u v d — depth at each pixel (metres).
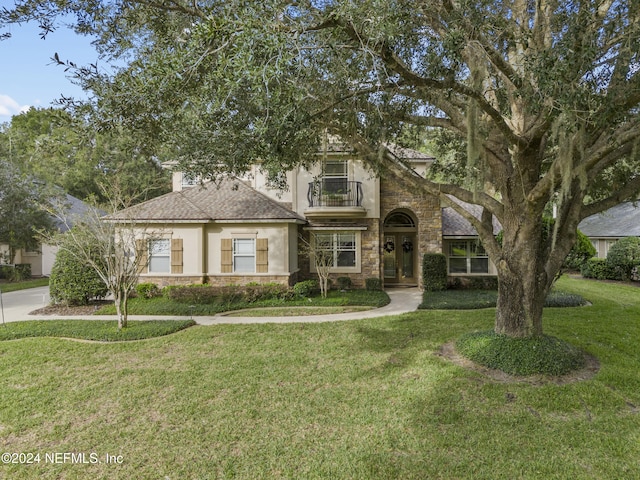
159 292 13.61
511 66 5.69
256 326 9.43
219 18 4.08
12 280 20.08
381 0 4.04
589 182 6.12
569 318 9.59
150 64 4.82
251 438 4.36
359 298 13.13
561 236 6.66
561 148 4.95
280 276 14.02
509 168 6.81
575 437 4.25
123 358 7.10
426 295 14.24
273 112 5.07
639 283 16.91
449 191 7.02
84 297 12.32
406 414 4.81
